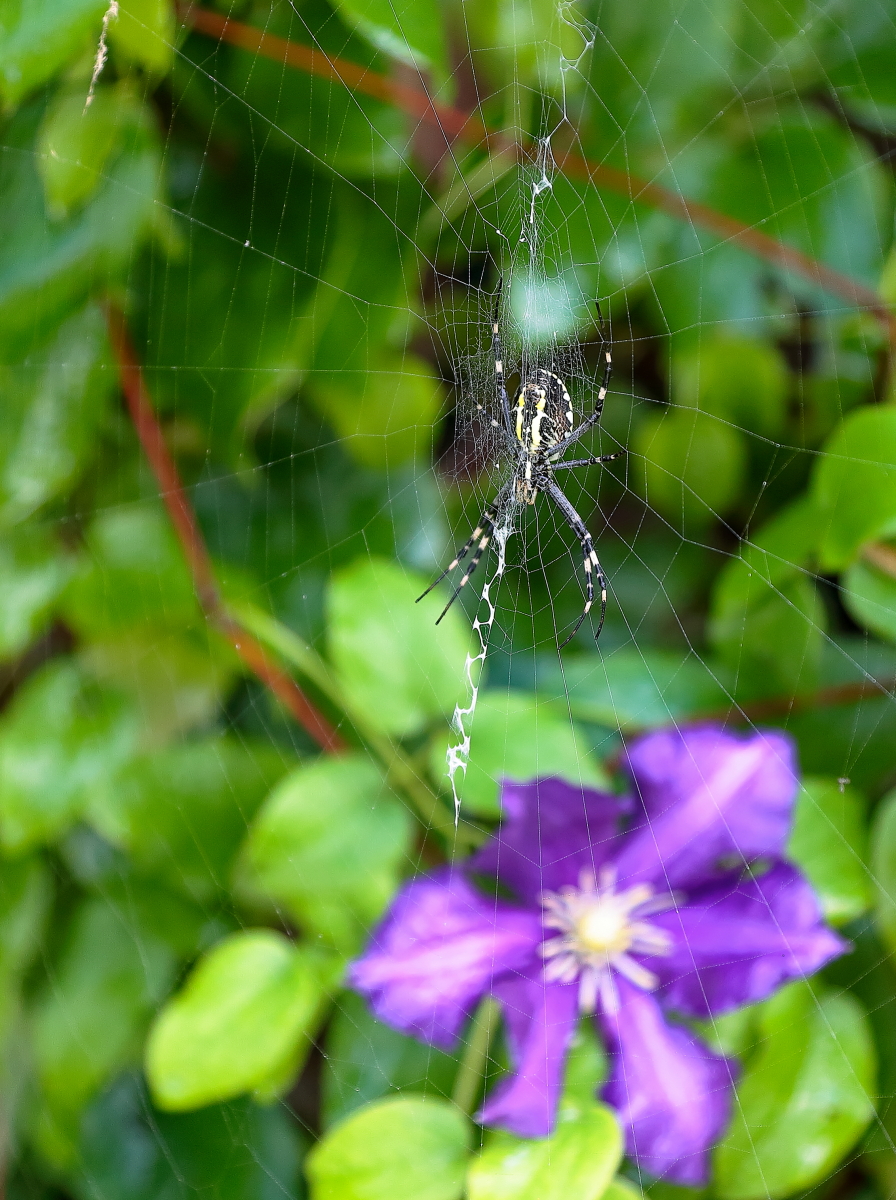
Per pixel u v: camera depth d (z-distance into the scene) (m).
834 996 0.66
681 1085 0.64
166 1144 0.71
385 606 0.68
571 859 0.66
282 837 0.66
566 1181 0.62
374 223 0.72
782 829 0.66
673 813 0.66
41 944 0.72
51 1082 0.71
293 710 0.72
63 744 0.71
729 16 0.72
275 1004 0.65
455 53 0.72
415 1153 0.64
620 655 0.71
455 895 0.66
